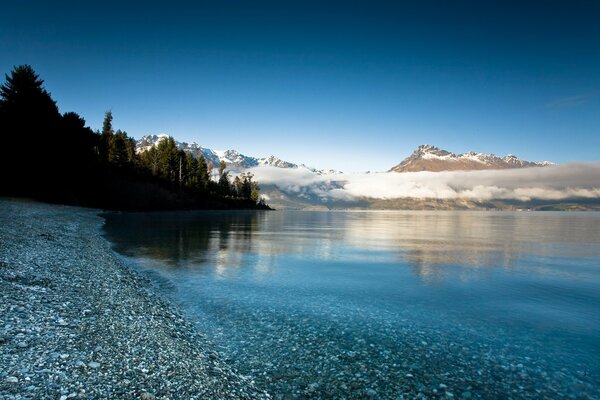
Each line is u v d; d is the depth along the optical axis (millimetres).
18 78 71000
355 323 16922
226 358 12586
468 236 69250
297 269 29875
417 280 26656
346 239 57656
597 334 16250
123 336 12352
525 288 24797
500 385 11625
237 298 20547
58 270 20125
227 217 121062
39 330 11180
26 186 73312
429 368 12578
